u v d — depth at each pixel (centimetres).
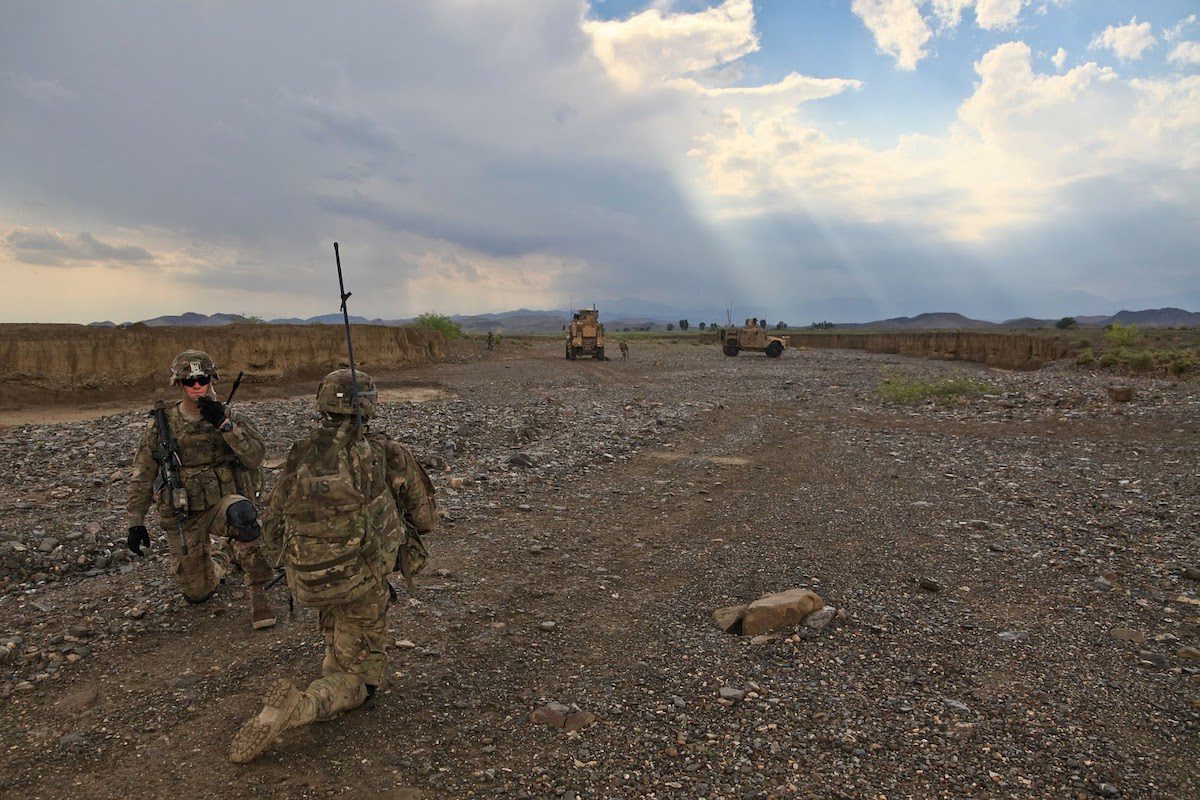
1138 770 321
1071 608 522
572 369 3559
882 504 845
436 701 382
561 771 320
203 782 310
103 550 628
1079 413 1555
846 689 398
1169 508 793
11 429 1345
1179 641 463
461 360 4141
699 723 362
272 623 477
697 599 543
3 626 473
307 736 346
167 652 443
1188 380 2206
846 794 303
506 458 1067
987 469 1044
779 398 2155
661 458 1166
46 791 304
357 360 3147
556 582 579
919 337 5938
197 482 491
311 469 336
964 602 535
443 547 667
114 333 2353
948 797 301
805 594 512
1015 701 385
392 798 299
